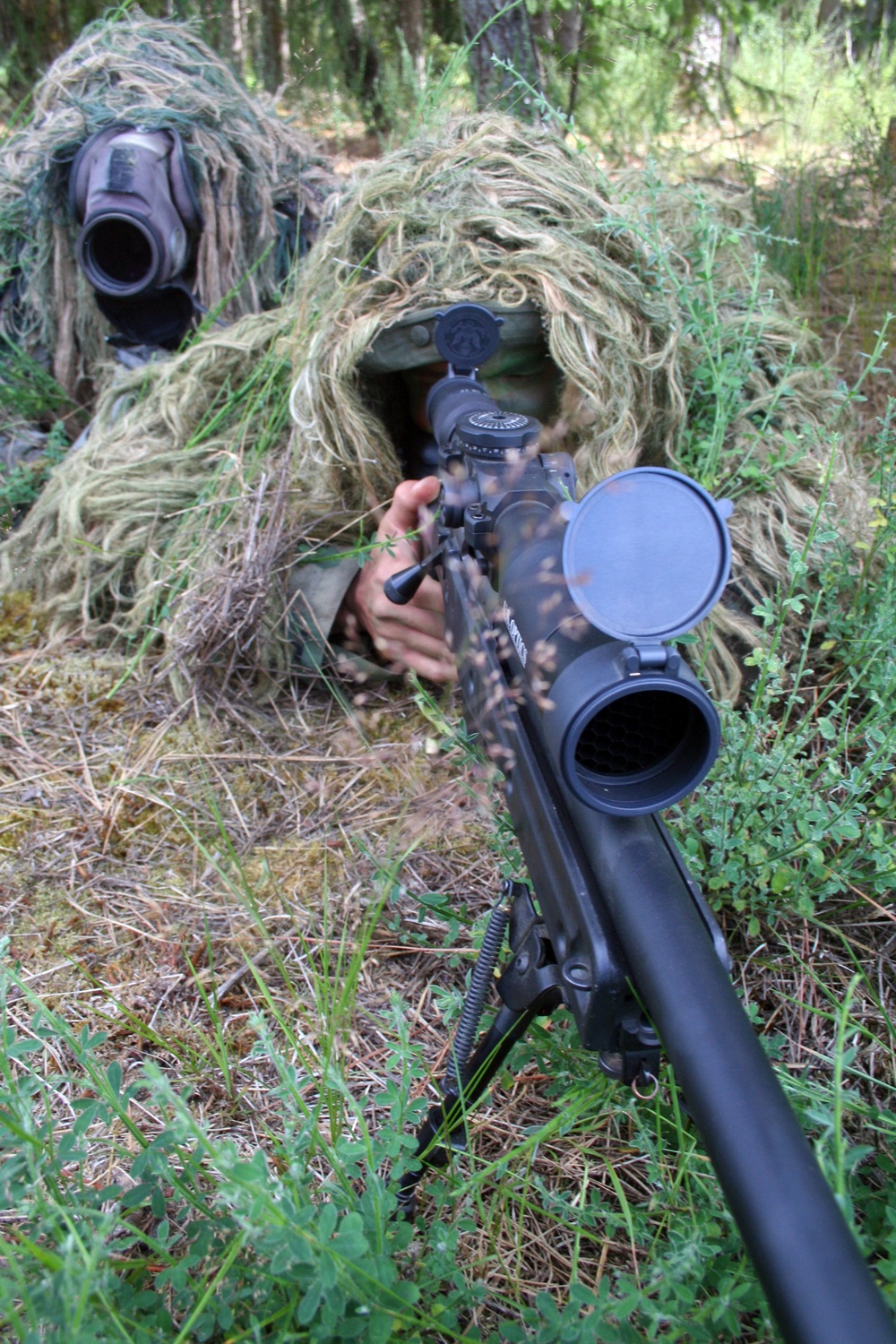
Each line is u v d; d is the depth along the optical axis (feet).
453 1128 4.18
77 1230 3.56
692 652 6.54
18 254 10.33
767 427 7.49
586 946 3.22
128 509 8.20
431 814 6.02
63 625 8.51
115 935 5.87
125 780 6.94
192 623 7.47
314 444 7.35
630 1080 3.25
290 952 5.73
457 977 5.54
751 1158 2.49
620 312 6.72
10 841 6.53
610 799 3.14
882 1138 4.36
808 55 14.35
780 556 6.85
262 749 7.32
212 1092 4.91
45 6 14.16
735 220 9.62
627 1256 4.17
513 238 6.59
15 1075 4.58
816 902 5.57
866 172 13.39
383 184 7.06
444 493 4.73
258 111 10.55
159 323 9.98
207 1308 3.44
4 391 10.03
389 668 7.76
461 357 5.75
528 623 3.47
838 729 6.37
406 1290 3.26
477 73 10.85
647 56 12.75
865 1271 2.31
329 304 7.06
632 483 3.05
